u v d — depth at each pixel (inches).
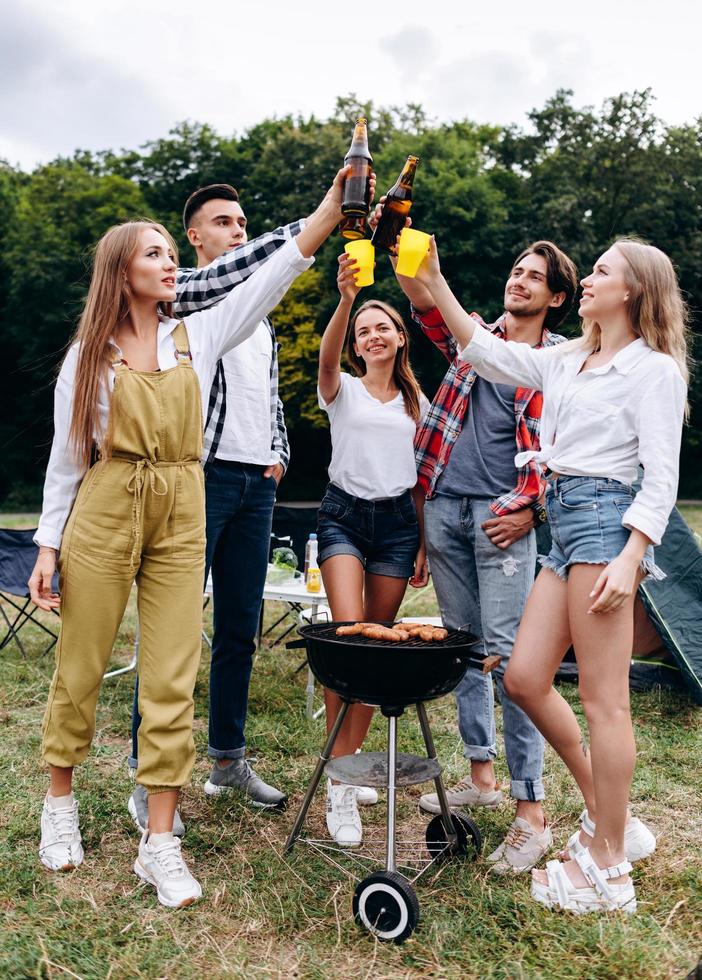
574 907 86.4
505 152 983.0
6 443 978.7
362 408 118.2
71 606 92.0
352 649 84.4
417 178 820.0
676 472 84.7
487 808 115.5
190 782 123.3
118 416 89.7
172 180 1014.4
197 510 94.6
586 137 943.0
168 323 96.0
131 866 96.0
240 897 89.0
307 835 107.1
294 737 142.8
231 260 101.4
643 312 87.4
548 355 96.5
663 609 170.9
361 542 117.6
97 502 91.1
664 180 909.8
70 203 1003.9
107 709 157.5
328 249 822.5
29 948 77.2
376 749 138.3
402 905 81.1
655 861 99.0
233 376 112.8
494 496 110.5
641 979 74.0
